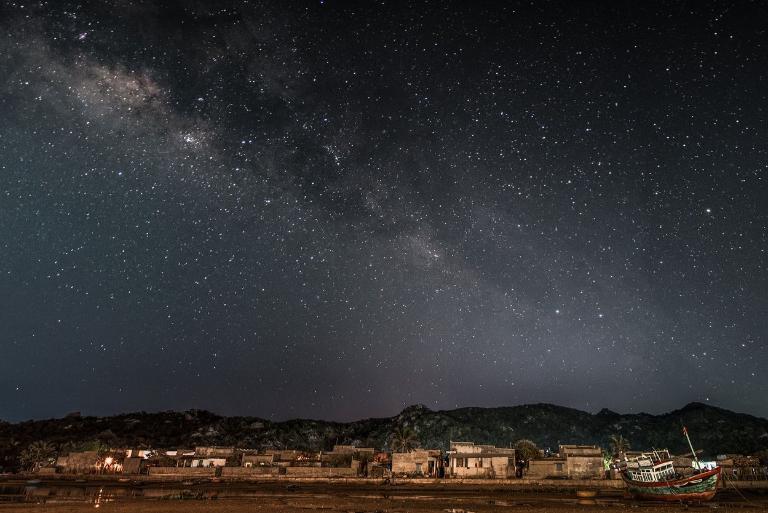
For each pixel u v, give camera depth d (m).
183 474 93.88
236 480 86.69
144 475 94.69
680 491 50.97
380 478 82.62
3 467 120.69
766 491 62.78
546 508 44.72
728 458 93.38
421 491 65.75
